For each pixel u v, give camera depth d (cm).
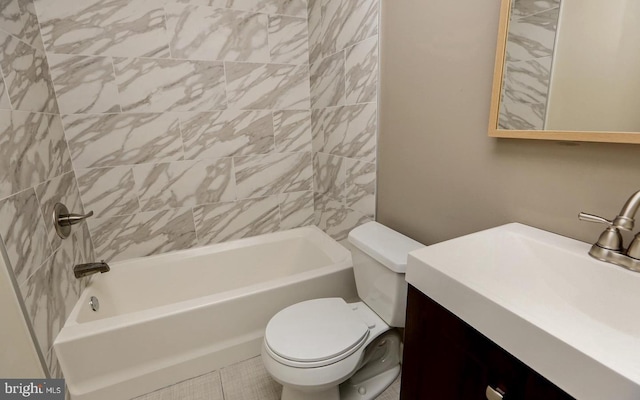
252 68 195
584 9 76
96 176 174
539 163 91
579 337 48
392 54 137
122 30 164
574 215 85
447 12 110
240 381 146
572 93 80
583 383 45
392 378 144
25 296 109
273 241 220
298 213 234
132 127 176
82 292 158
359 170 171
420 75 125
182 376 145
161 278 192
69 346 123
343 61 170
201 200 202
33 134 130
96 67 163
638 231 73
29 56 136
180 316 139
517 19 89
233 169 206
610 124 74
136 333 133
